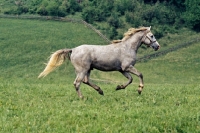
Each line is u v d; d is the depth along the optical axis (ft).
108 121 53.83
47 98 71.31
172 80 224.74
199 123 52.65
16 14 330.95
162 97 70.79
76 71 70.08
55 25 310.24
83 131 50.39
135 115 55.77
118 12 331.57
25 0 367.86
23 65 235.20
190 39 297.53
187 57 264.93
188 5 330.95
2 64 235.40
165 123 52.01
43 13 328.70
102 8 332.19
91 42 284.61
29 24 309.83
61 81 201.57
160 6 341.00
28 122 53.42
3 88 82.33
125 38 71.36
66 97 71.87
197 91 80.02
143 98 69.31
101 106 62.75
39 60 245.45
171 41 295.69
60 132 50.21
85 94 76.33
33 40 278.05
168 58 261.85
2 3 358.23
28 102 66.85
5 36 281.95
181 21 325.83
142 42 71.97
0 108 61.46
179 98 69.67
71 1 339.57
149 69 242.37
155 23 318.86
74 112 57.82
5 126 51.90
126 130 50.08
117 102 66.08
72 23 314.55
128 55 70.08
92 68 70.44
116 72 225.76
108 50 69.62
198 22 316.40
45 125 52.24
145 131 49.90
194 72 239.71
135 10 333.21
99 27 307.58
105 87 93.97
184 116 54.54
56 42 278.05
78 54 68.90
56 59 69.67
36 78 208.13
